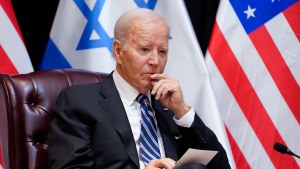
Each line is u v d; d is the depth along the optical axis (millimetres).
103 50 7637
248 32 7957
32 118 5715
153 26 5598
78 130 5449
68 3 7672
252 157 7863
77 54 7629
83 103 5570
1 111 5617
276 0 8055
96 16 7672
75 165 5246
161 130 5805
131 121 5711
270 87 7926
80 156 5289
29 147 5613
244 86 7887
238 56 7895
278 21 8016
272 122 7895
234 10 7973
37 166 5582
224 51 7895
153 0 7812
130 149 5465
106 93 5723
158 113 5887
